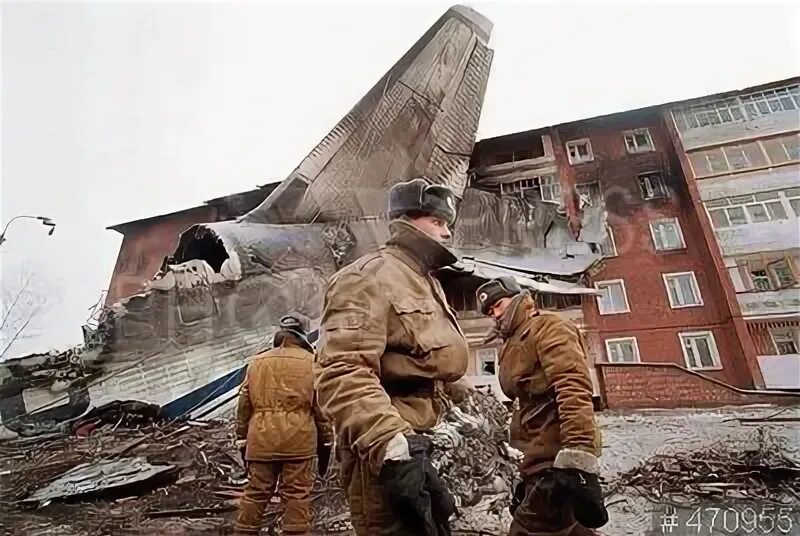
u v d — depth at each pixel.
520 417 1.88
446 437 2.52
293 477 2.41
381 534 1.12
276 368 2.50
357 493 1.18
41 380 4.55
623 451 2.86
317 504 2.83
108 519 3.11
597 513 1.57
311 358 2.55
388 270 1.25
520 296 1.95
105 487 3.36
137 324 4.60
